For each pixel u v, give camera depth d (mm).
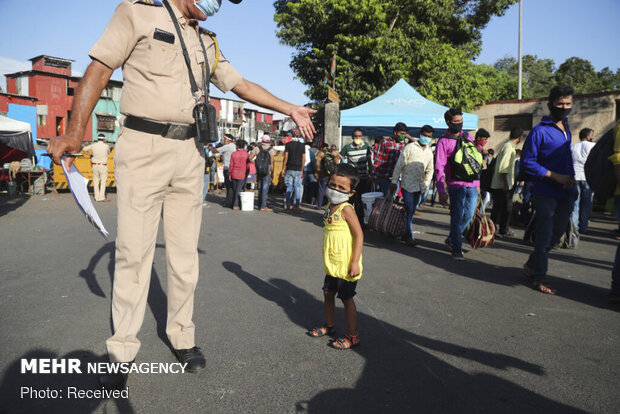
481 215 5387
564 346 2873
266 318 3268
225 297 3719
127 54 2086
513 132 7043
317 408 2094
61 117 31219
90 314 3242
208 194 14500
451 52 16953
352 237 2740
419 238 6789
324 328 2980
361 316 3352
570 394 2271
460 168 5156
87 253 5250
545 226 4059
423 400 2188
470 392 2273
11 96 28625
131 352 2273
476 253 5766
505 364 2602
